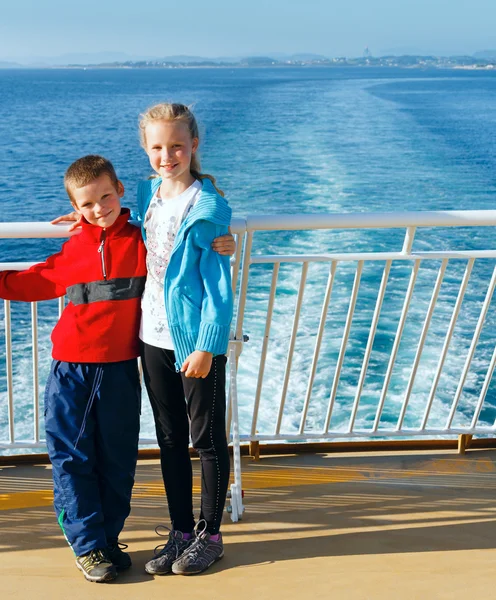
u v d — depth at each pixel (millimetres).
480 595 2309
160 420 2447
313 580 2383
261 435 3236
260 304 8773
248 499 2930
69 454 2369
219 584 2359
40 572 2424
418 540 2633
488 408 6484
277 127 36938
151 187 2373
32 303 2854
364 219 2701
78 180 2221
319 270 10102
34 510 2820
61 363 2367
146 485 3047
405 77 195750
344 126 38312
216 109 51469
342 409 6359
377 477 3123
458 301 3020
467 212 2730
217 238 2227
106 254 2320
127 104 68250
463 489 3027
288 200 17656
